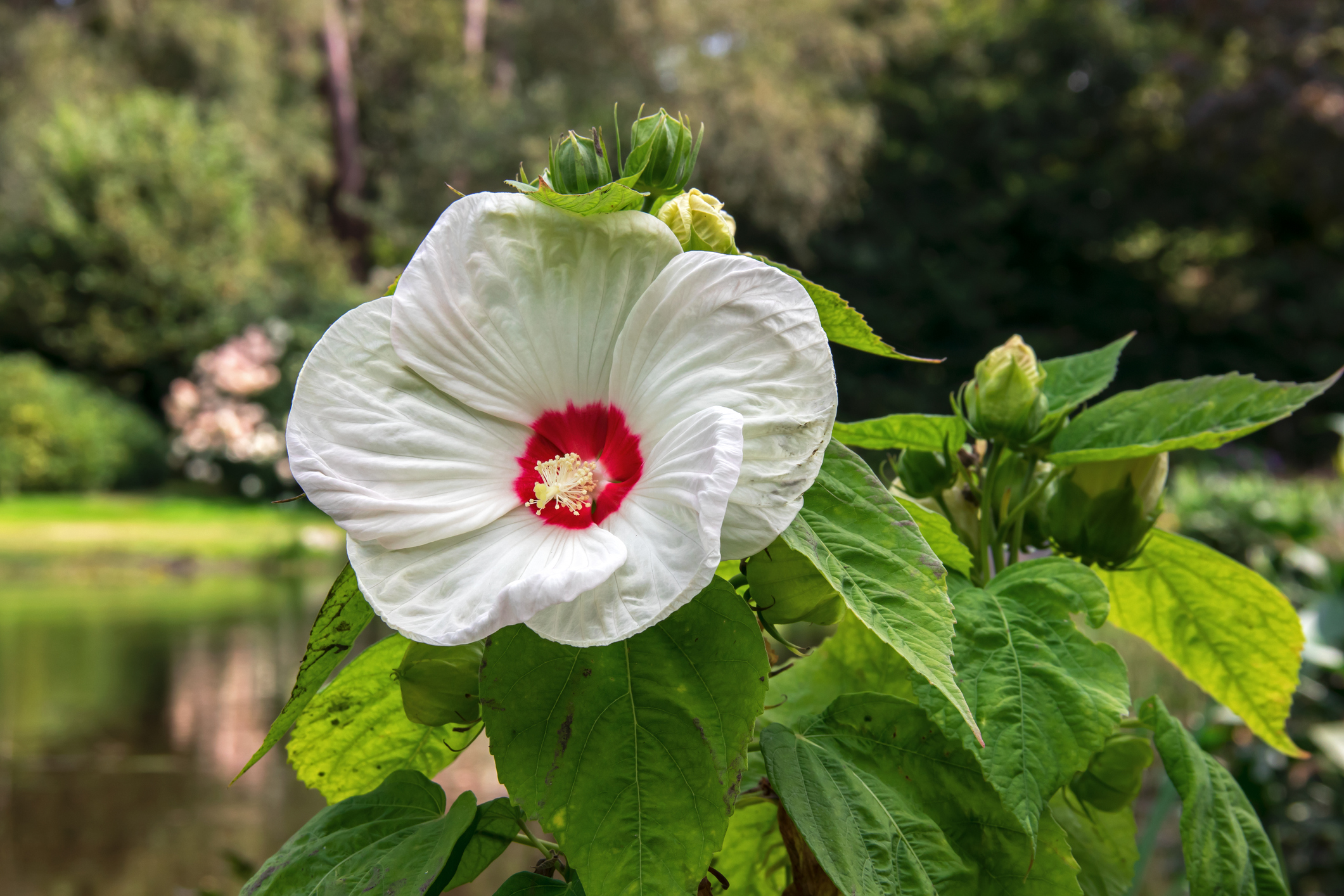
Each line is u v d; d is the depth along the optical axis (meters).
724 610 0.80
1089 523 1.13
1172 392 1.11
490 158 22.20
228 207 22.42
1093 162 25.55
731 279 0.79
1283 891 0.99
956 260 25.03
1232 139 19.98
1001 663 0.88
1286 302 24.45
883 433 1.18
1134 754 1.05
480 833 0.86
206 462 20.78
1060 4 24.36
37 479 20.11
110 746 6.23
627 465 0.82
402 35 25.73
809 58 23.27
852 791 0.86
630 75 22.52
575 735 0.77
